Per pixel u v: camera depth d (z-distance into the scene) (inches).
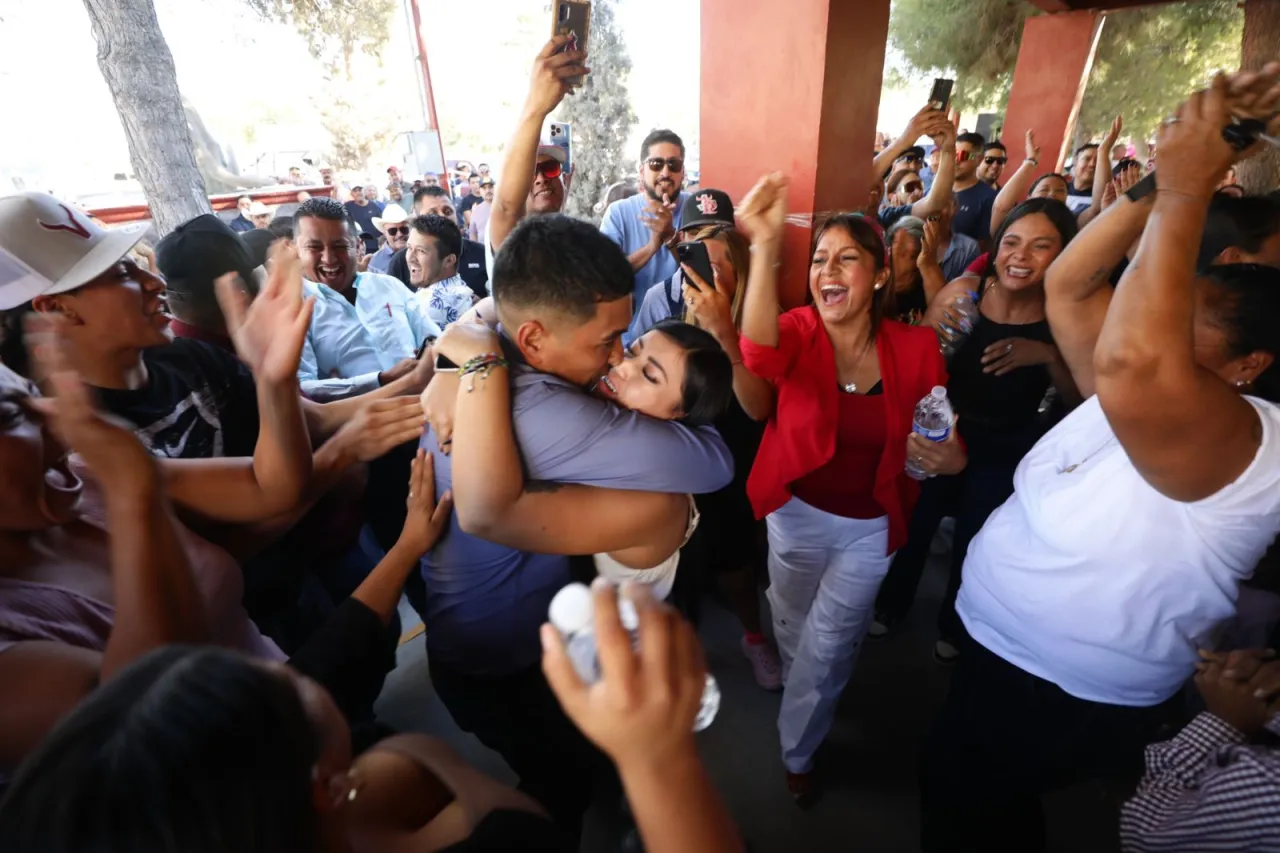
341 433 56.4
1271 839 32.8
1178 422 34.9
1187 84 386.0
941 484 93.0
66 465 39.1
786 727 74.0
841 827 73.9
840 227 61.6
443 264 143.0
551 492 43.2
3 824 15.9
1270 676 37.5
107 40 180.1
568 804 62.9
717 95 90.1
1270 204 64.0
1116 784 76.1
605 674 19.2
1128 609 44.2
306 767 18.4
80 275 49.8
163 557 32.8
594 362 43.8
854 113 86.9
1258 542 39.5
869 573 70.1
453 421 44.6
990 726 55.3
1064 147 241.6
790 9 79.3
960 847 61.8
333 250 107.7
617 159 273.9
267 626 71.9
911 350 64.5
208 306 70.6
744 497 87.2
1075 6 225.0
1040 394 84.3
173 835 15.3
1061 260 49.9
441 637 54.2
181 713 16.3
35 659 29.3
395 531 84.9
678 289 96.9
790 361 63.8
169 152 192.7
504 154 75.6
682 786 20.0
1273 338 37.9
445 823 26.4
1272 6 243.9
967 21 424.5
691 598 64.5
